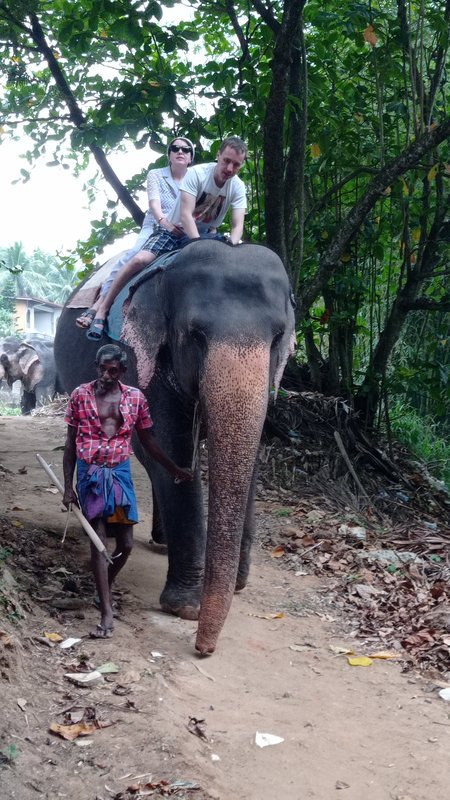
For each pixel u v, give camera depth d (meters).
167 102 7.79
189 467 4.80
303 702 3.96
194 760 3.27
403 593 5.53
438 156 8.41
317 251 9.13
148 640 4.38
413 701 4.04
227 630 4.69
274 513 7.11
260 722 3.71
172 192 5.44
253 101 8.03
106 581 4.35
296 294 8.35
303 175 8.31
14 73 9.01
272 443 8.46
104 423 4.43
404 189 7.87
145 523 6.63
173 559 4.82
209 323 4.09
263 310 4.15
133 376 5.09
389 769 3.41
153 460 4.82
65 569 5.14
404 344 11.40
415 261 9.41
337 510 7.47
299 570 5.96
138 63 8.56
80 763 3.15
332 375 9.46
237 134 8.67
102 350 4.39
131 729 3.40
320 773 3.35
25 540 5.43
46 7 8.81
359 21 7.86
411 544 6.67
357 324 9.77
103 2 7.69
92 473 4.41
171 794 3.02
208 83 8.27
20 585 4.62
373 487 8.26
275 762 3.39
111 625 4.30
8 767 3.03
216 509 4.02
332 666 4.41
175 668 4.09
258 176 9.46
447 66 8.44
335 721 3.80
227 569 4.08
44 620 4.33
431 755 3.52
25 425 10.91
